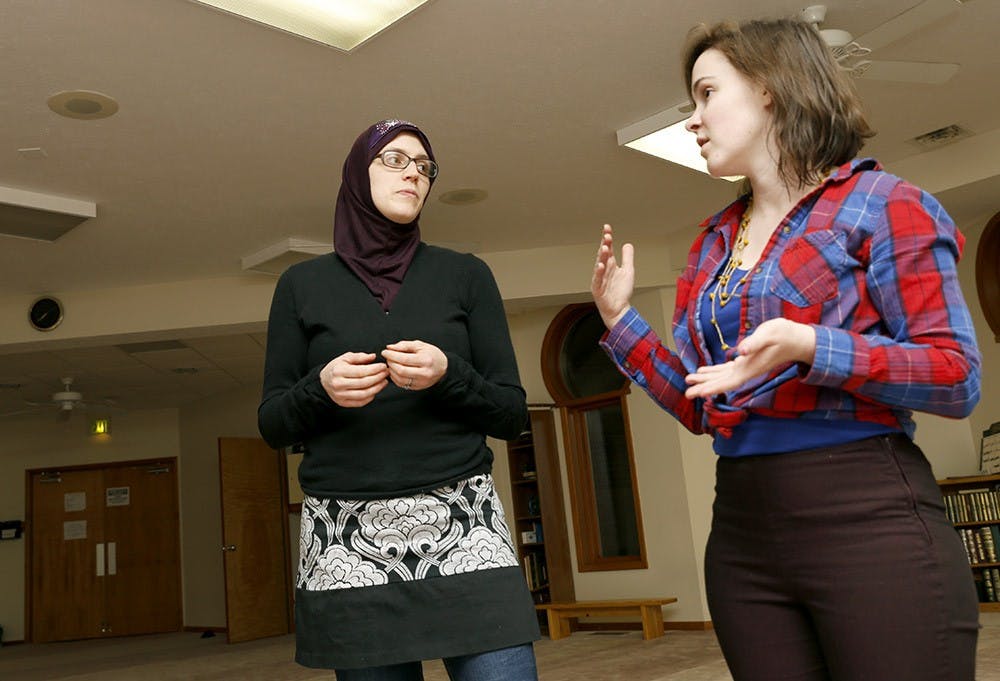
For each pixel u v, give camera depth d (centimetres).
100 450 1259
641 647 666
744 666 120
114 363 966
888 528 108
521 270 710
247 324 707
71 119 431
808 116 119
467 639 148
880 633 106
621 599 782
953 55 452
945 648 104
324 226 607
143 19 355
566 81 439
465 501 156
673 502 755
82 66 385
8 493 1237
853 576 108
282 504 1137
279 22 352
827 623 110
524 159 532
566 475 839
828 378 103
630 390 796
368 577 151
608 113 479
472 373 154
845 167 118
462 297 170
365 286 166
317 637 154
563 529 828
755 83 125
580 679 549
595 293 148
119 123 439
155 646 1049
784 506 113
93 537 1236
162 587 1223
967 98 510
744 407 116
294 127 459
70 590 1217
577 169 557
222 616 1157
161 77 400
